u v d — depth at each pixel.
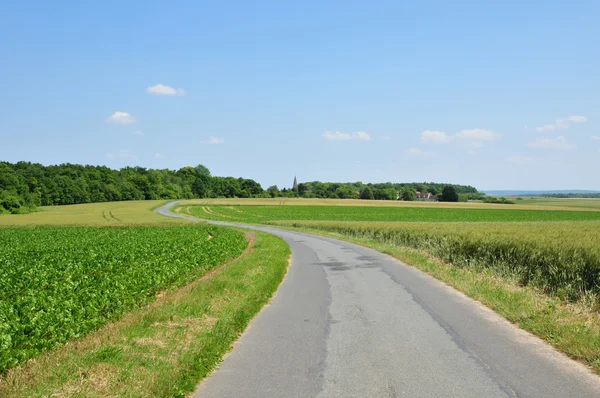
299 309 10.73
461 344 7.68
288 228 56.62
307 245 31.23
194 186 191.38
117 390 5.43
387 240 34.06
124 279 14.18
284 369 6.56
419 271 17.45
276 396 5.59
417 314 10.02
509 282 14.76
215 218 86.38
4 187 110.94
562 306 10.95
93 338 7.82
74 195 137.62
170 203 133.75
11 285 14.33
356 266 19.16
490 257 18.58
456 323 9.17
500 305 10.34
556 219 84.25
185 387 5.77
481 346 7.55
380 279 15.40
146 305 11.62
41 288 13.96
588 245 14.71
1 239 36.41
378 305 11.05
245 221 78.75
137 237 34.19
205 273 17.67
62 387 5.48
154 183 173.75
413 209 113.06
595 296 11.91
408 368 6.52
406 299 11.78
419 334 8.36
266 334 8.50
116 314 10.26
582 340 7.29
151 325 8.55
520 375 6.18
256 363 6.84
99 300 11.08
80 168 171.12
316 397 5.54
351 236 41.56
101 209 108.38
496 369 6.43
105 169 173.38
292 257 23.25
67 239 35.62
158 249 23.94
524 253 16.67
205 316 9.38
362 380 6.08
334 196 189.62
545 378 6.06
